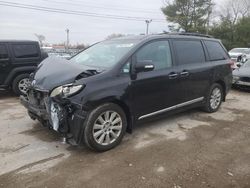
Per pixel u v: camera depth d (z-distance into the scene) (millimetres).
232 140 4734
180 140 4672
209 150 4293
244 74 9258
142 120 4699
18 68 8266
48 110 4059
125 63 4367
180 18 44594
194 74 5531
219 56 6441
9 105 7035
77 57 5328
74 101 3846
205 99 6070
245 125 5551
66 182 3355
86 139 3969
